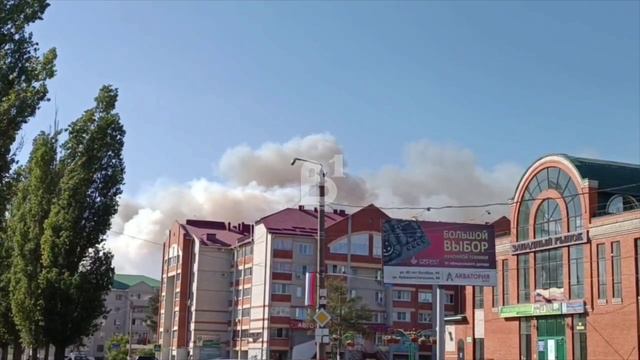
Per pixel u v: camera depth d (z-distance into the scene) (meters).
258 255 85.88
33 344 36.91
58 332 36.75
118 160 39.78
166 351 100.31
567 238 51.00
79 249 37.91
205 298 93.94
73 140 39.56
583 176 50.47
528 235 55.38
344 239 84.75
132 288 150.50
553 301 51.81
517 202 56.84
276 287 81.88
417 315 85.56
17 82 24.78
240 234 99.56
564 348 51.03
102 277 38.09
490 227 44.25
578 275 50.22
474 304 61.78
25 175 40.03
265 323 81.31
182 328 95.69
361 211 86.00
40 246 38.06
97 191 38.84
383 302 85.25
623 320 46.06
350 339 71.94
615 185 50.62
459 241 43.69
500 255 58.44
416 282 42.75
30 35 25.16
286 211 87.19
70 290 36.66
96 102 40.34
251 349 84.50
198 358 91.88
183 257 97.50
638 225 45.62
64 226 37.62
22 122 24.62
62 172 39.22
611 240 47.69
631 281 45.72
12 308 38.16
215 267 95.06
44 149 39.28
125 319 148.25
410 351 78.69
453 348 64.06
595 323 48.25
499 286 58.28
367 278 78.50
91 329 37.97
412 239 43.25
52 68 25.34
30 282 37.31
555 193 52.91
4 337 41.91
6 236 40.16
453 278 43.19
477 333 61.03
